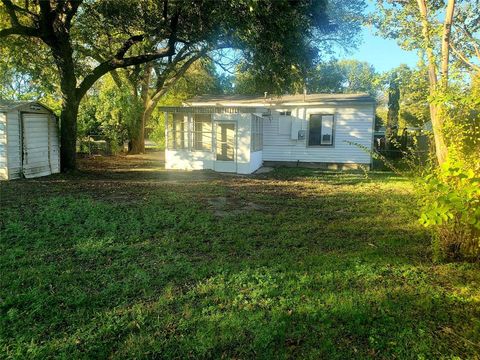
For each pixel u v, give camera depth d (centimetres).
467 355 269
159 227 599
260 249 499
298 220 667
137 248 490
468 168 376
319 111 1650
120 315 318
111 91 2050
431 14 636
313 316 314
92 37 1493
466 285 386
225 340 284
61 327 300
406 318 316
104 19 1319
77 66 1477
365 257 466
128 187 1012
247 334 292
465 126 427
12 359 258
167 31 1239
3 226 571
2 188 935
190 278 396
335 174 1418
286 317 314
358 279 398
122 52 1320
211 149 1473
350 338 289
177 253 475
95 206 721
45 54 1418
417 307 336
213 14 1089
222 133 1493
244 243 519
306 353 270
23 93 1767
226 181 1184
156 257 459
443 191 285
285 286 376
